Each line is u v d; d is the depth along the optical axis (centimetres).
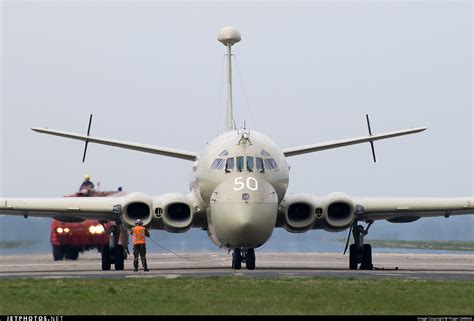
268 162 10988
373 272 10569
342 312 6744
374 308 6925
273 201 10750
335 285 8269
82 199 11681
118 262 11794
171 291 7862
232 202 10625
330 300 7288
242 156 10931
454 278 9238
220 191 10806
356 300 7288
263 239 10738
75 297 7506
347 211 11681
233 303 7162
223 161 10981
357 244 11806
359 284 8362
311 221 11544
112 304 7131
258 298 7412
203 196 11238
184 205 11569
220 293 7712
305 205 11550
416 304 7119
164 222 11494
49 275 10319
